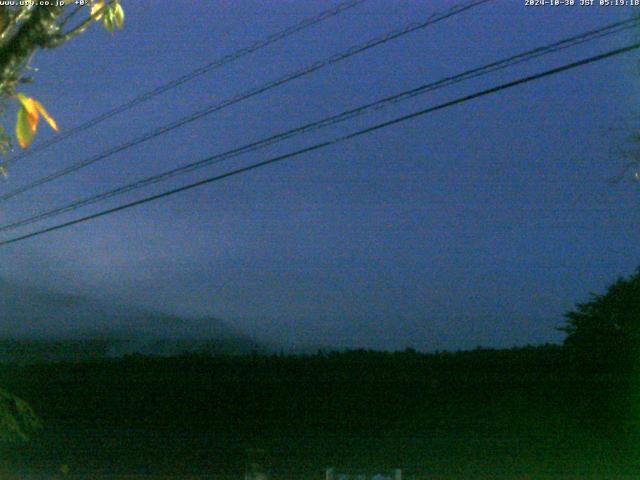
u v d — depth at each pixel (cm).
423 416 1377
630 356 1341
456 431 1349
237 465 1481
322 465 1405
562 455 1280
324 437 1425
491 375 1359
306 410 1456
